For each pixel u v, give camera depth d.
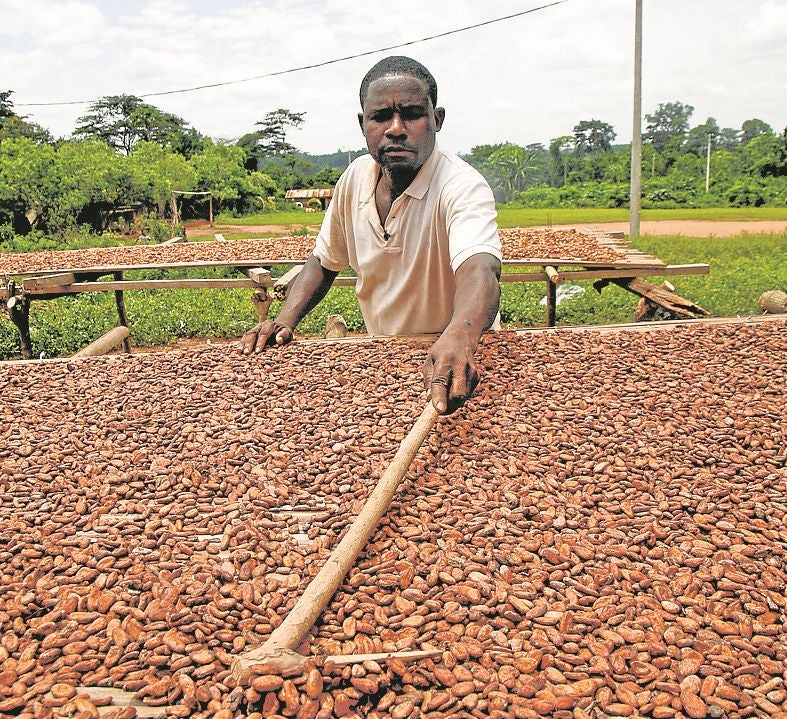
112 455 2.44
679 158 51.81
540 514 2.07
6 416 2.76
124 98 64.25
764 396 2.86
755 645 1.60
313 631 1.62
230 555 1.91
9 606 1.71
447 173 3.00
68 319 9.34
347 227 3.41
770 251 15.39
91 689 1.47
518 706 1.42
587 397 2.82
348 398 2.83
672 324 4.00
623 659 1.55
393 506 2.10
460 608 1.70
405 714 1.41
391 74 2.78
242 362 3.23
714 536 1.99
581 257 7.18
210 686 1.47
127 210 25.11
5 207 20.48
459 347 2.25
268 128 70.38
